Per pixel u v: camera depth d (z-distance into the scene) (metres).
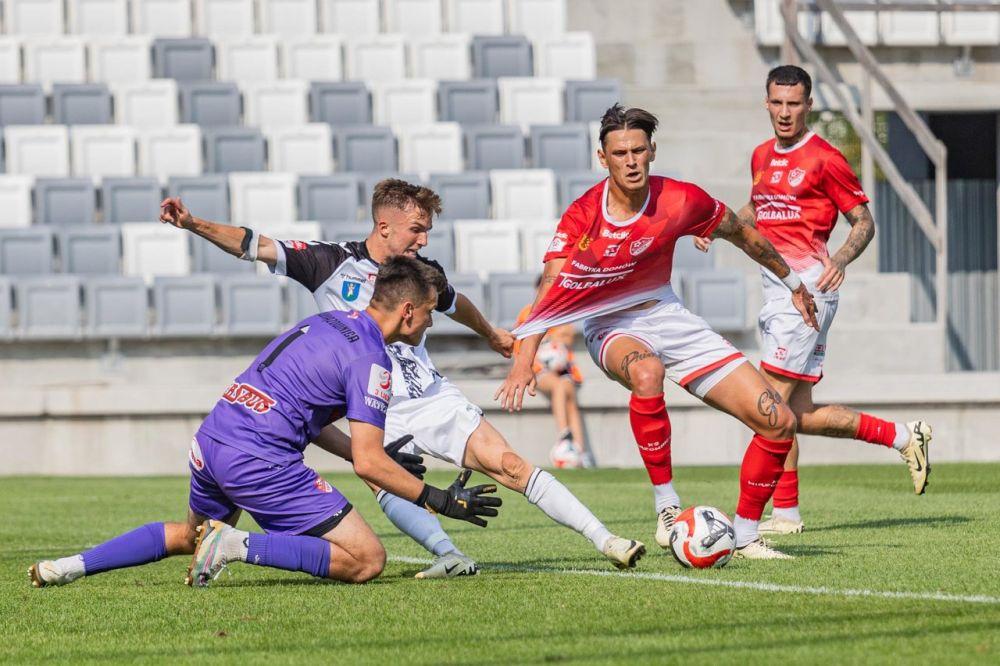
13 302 42.62
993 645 10.03
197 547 14.08
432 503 13.70
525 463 14.77
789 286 16.72
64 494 30.27
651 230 15.48
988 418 38.41
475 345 42.84
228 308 42.31
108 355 42.47
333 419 14.30
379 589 13.86
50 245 45.09
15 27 55.75
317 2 57.16
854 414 19.59
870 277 46.28
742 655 9.84
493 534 20.59
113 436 38.16
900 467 34.94
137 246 46.00
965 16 54.22
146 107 52.28
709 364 15.83
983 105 54.00
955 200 54.06
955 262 54.00
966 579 13.62
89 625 12.12
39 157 49.50
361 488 31.44
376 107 52.84
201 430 14.15
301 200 47.91
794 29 51.47
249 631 11.53
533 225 47.09
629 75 55.28
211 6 56.62
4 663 10.48
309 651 10.54
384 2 57.31
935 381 38.22
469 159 50.69
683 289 43.72
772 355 19.41
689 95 53.72
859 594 12.67
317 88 52.44
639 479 32.31
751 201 19.83
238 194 48.12
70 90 51.75
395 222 15.50
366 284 15.56
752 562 15.48
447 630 11.31
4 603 13.52
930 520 20.58
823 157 18.97
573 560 16.73
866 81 48.72
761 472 15.72
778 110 19.08
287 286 43.12
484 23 57.22
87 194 47.56
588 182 49.44
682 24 55.16
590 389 38.34
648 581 14.02
